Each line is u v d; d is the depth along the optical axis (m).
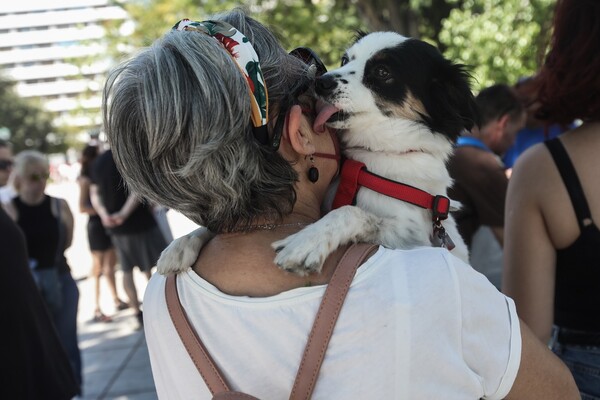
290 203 1.29
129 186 1.29
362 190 1.79
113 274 6.69
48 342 2.61
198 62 1.14
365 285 1.09
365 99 1.88
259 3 12.95
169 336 1.24
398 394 1.04
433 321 1.06
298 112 1.28
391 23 13.09
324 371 1.06
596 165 1.64
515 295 1.79
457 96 2.03
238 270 1.21
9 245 2.46
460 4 12.72
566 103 1.72
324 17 14.34
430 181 1.92
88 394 4.50
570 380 1.26
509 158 4.74
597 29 1.63
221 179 1.16
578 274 1.71
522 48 9.47
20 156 4.42
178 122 1.12
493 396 1.16
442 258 1.14
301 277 1.18
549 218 1.70
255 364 1.11
